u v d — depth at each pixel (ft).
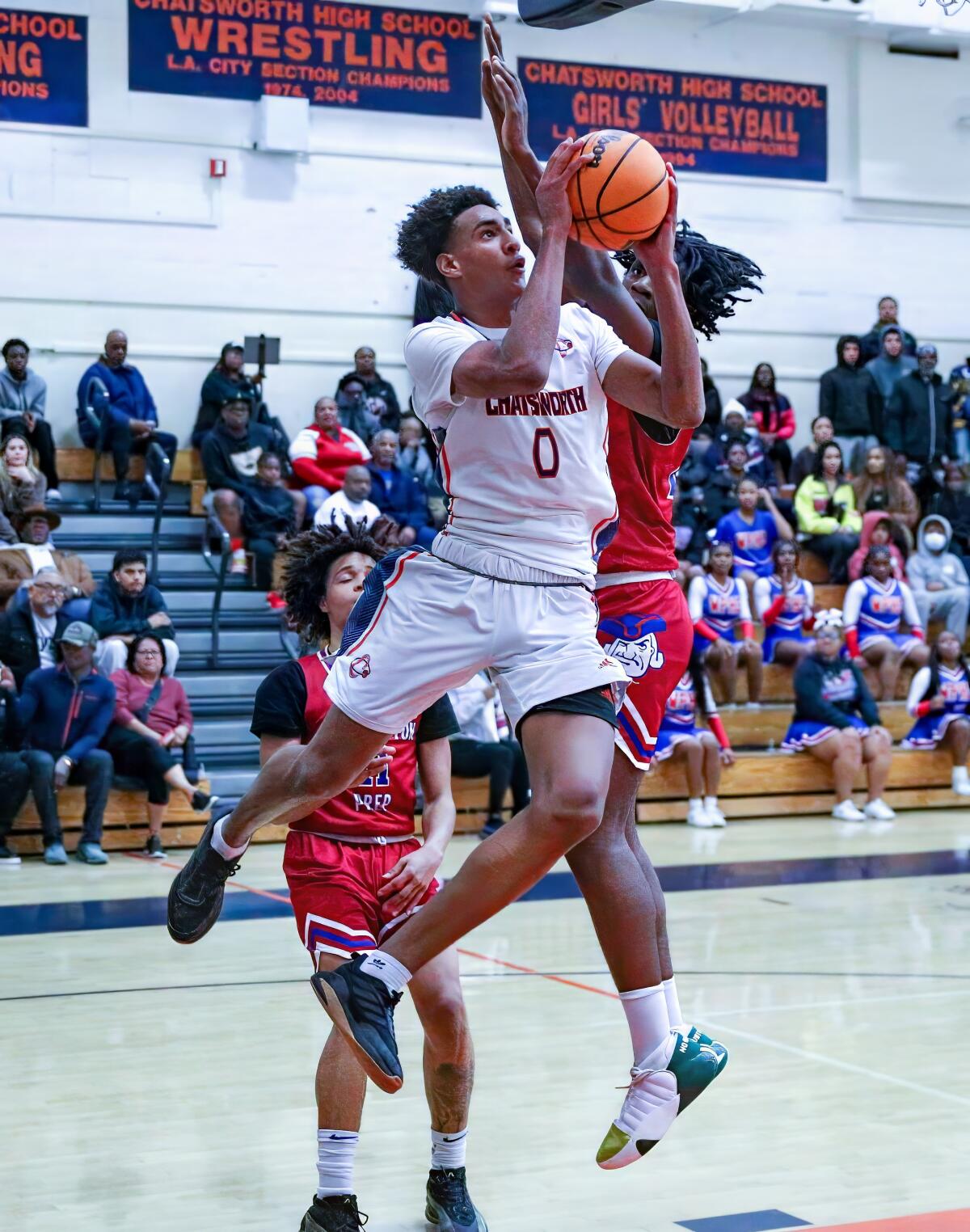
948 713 39.37
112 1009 18.76
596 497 9.95
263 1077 15.85
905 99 51.72
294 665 11.66
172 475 42.37
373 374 43.70
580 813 9.17
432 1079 11.44
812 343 50.90
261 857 31.40
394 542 13.02
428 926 9.32
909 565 43.42
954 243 52.65
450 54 46.26
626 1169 13.03
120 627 33.30
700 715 37.73
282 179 44.73
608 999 19.15
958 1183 12.62
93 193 42.86
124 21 42.98
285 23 44.42
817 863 30.35
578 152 9.25
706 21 48.80
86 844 30.48
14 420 38.24
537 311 9.11
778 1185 12.61
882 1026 17.88
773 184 50.29
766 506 42.78
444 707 11.91
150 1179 12.79
